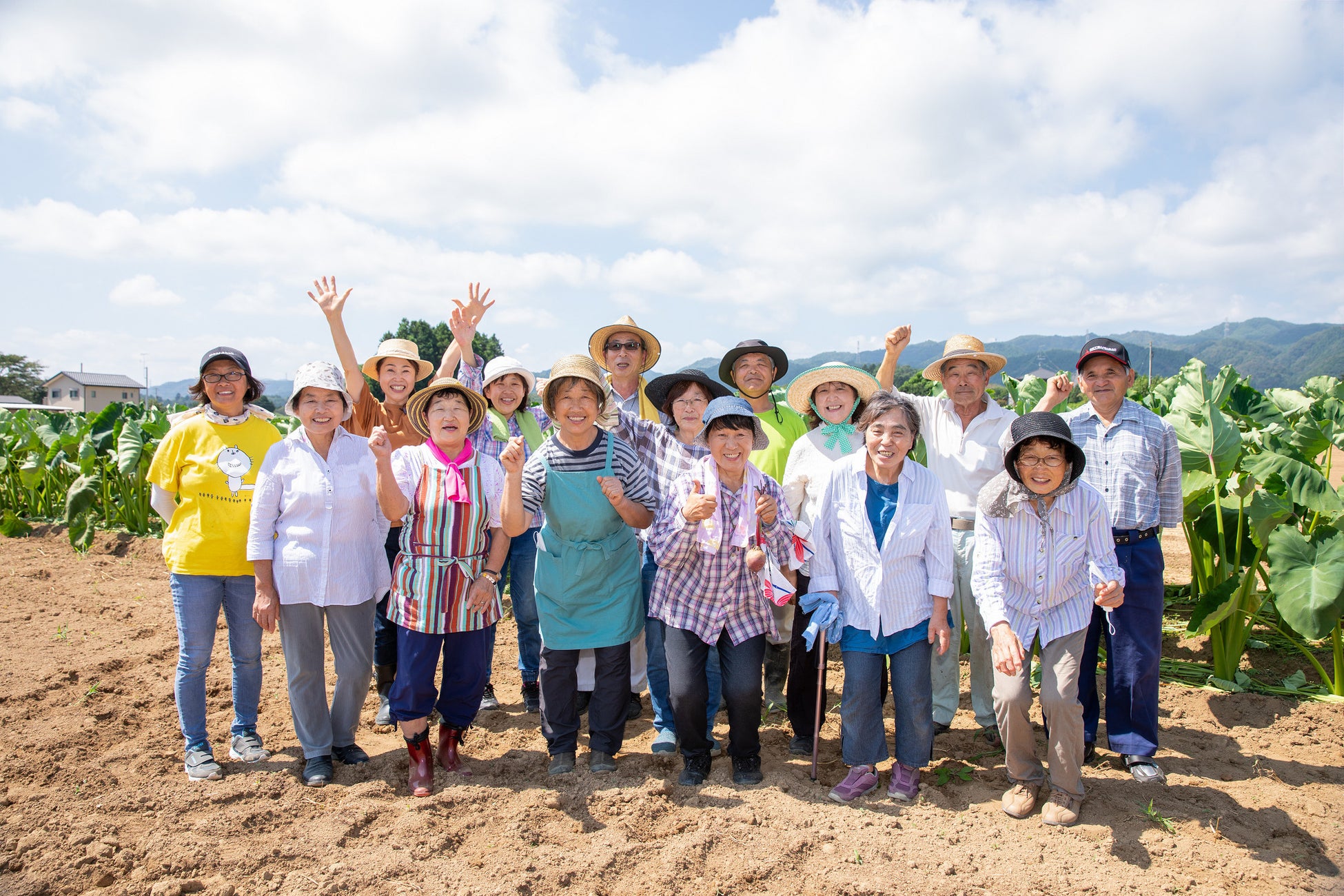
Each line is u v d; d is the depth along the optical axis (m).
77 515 10.80
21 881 3.11
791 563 3.90
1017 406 8.86
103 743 4.55
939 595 3.76
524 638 5.01
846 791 3.79
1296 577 4.55
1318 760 4.18
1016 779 3.71
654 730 4.82
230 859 3.25
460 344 5.70
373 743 4.62
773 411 5.16
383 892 3.03
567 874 3.12
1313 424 5.58
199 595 4.11
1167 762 4.22
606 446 4.03
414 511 3.89
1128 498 4.05
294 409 4.07
